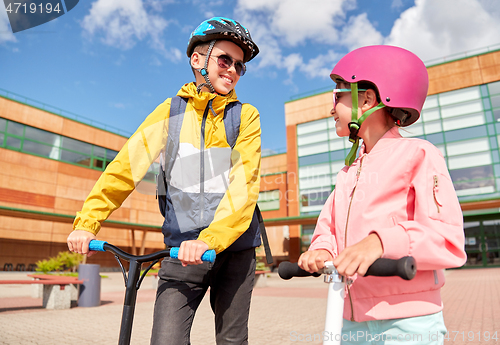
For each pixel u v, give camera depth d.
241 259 1.75
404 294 1.18
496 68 24.86
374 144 1.41
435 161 1.17
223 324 1.71
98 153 31.88
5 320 5.76
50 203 28.23
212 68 1.85
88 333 4.77
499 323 4.83
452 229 1.04
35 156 27.77
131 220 32.84
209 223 1.63
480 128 24.70
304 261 1.08
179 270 1.61
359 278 1.23
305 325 5.29
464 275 16.27
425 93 1.37
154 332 1.54
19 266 26.33
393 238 0.94
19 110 27.19
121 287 13.82
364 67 1.32
